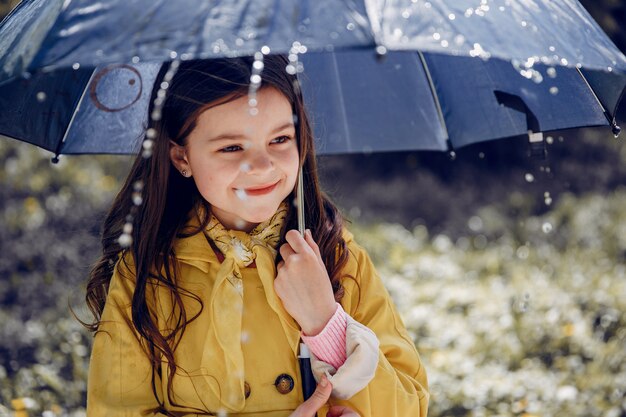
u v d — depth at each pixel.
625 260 8.45
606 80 2.59
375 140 3.24
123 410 2.31
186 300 2.41
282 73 2.33
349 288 2.56
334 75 3.17
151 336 2.34
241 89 2.26
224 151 2.30
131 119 2.83
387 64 3.15
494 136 3.04
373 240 8.80
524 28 2.06
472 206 11.53
